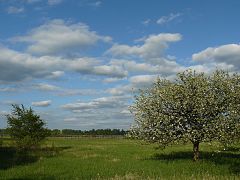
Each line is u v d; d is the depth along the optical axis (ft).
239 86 105.29
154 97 116.37
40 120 166.50
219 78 108.88
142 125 115.75
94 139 359.46
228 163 106.93
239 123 101.24
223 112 107.96
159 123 112.27
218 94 108.68
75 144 250.78
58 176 92.94
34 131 164.76
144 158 130.52
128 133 118.93
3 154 154.61
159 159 124.36
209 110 107.45
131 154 154.20
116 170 99.60
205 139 107.34
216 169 95.86
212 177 81.71
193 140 109.60
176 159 120.26
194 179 80.02
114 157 139.33
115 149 190.39
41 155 151.64
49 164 117.60
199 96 107.55
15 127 162.71
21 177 92.32
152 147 208.13
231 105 104.22
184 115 110.63
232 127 103.40
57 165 114.52
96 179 86.28
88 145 235.20
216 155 130.52
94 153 161.99
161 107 113.70
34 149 174.60
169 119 110.42
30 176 93.66
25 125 163.94
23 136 162.30
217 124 104.06
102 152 168.04
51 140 326.24
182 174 88.74
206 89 107.96
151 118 114.01
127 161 120.78
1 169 107.04
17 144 162.09
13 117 163.84
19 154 152.46
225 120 103.91
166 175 89.15
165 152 157.89
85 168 105.50
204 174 87.56
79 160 128.88
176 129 111.65
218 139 104.88
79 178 89.30
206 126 106.01
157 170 97.25
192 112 108.68
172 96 109.91
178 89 109.81
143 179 82.99
